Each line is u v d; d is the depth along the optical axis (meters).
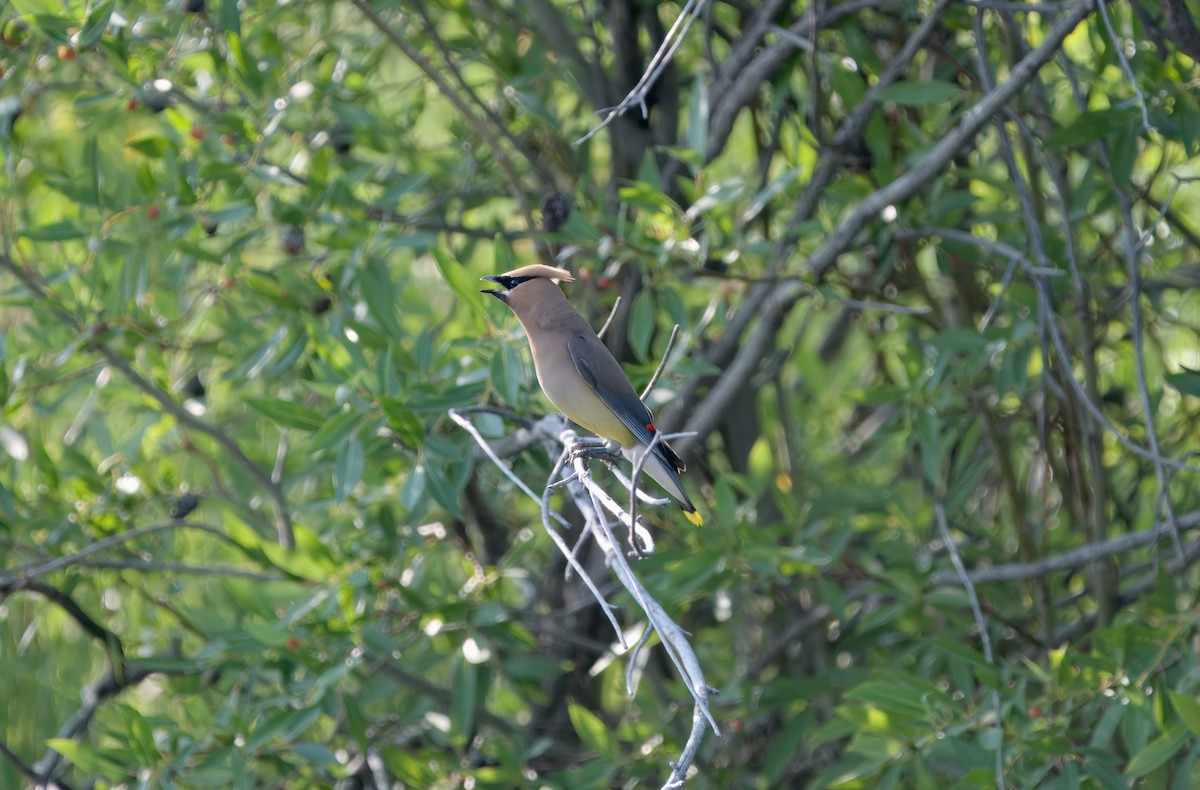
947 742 8.57
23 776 10.97
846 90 9.50
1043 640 10.24
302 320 9.76
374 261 9.74
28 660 11.92
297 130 11.08
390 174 11.23
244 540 9.19
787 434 11.77
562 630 11.18
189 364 11.11
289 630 8.84
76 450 10.72
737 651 11.74
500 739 10.70
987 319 9.35
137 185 9.88
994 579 9.87
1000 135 9.15
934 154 9.04
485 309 8.59
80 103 9.89
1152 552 10.27
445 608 9.41
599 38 11.25
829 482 12.73
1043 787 8.39
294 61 10.36
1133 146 8.88
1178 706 7.45
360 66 10.76
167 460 10.96
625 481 6.49
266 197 11.06
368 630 9.23
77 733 10.66
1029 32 10.23
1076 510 10.61
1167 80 8.91
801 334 11.94
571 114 12.14
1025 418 10.56
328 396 9.79
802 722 10.34
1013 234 10.20
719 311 9.69
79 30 8.93
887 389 9.88
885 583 10.27
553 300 8.56
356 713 8.95
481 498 11.37
